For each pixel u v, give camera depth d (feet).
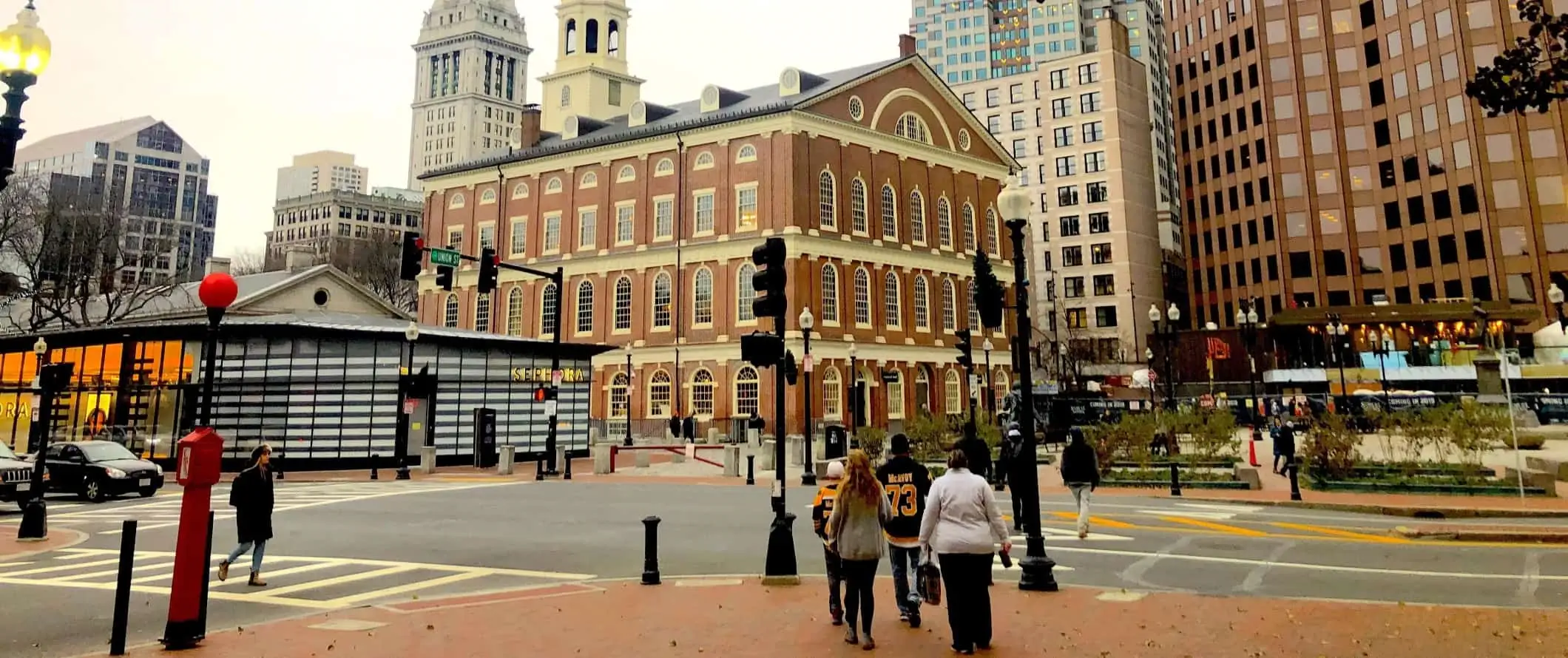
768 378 157.07
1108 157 311.68
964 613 24.25
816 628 27.73
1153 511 60.29
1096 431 86.33
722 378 162.09
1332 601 30.42
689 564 41.57
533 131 210.18
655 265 174.70
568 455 92.22
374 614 30.55
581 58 230.68
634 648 25.53
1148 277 311.88
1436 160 229.45
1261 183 263.70
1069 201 317.22
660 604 31.63
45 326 167.43
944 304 188.34
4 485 64.23
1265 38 265.95
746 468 104.32
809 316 88.99
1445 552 42.91
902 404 173.37
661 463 117.50
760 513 60.59
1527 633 25.48
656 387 170.50
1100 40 319.47
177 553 26.94
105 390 113.19
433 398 111.86
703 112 187.01
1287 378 208.74
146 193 574.97
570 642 26.37
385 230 503.61
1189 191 293.64
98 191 269.23
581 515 60.59
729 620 29.01
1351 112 250.16
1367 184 245.45
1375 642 24.79
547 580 38.04
